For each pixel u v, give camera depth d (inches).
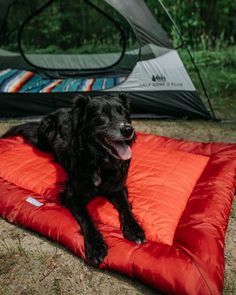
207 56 109.0
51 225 36.9
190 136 64.7
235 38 127.8
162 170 46.1
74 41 142.9
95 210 39.4
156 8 129.0
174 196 40.9
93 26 144.3
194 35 129.0
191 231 35.1
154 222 36.8
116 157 37.6
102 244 33.9
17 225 39.8
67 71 82.6
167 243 34.6
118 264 32.3
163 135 65.0
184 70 66.7
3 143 54.4
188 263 30.9
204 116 69.7
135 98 67.9
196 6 127.2
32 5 142.7
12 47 128.6
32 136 55.7
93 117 39.0
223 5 125.6
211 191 41.8
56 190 42.9
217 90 89.1
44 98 68.1
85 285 32.4
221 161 48.7
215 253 32.6
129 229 35.6
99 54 93.0
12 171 46.7
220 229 36.2
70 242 35.2
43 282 32.8
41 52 124.3
